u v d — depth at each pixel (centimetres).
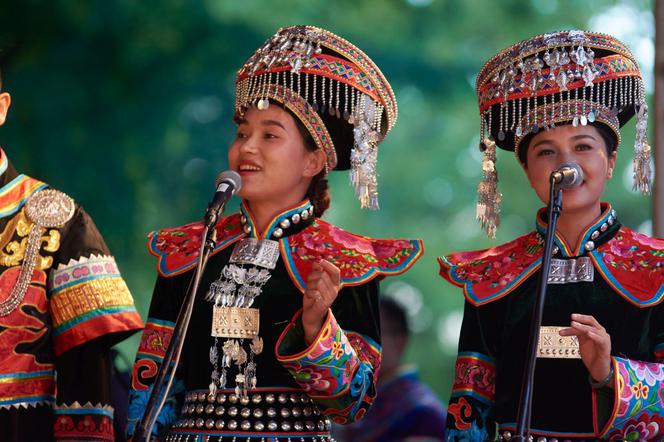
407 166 3828
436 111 3644
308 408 858
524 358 861
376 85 905
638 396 805
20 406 850
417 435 1389
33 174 2709
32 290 862
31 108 2709
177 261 899
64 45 2752
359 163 886
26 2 2697
